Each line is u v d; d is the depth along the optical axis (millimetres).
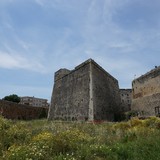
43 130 15172
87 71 35594
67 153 9148
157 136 11578
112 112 38688
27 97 117000
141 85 37531
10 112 43969
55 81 47000
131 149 9516
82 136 11977
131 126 17219
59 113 40625
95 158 8820
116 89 45375
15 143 11109
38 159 8438
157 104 32500
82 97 34688
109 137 12555
